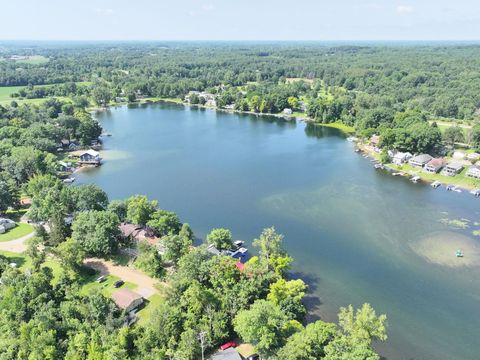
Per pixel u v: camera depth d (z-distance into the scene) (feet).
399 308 266.57
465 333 245.04
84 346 200.85
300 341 195.11
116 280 285.43
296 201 444.96
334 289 286.05
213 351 219.41
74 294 247.50
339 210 421.59
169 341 210.38
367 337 202.49
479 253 334.03
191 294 233.35
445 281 296.71
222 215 408.05
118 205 360.48
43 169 485.56
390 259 326.03
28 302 233.35
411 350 230.68
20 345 201.26
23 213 400.88
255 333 204.95
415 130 597.52
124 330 209.56
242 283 251.39
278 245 293.02
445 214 411.75
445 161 564.71
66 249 284.61
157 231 339.57
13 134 604.08
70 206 370.12
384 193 470.80
